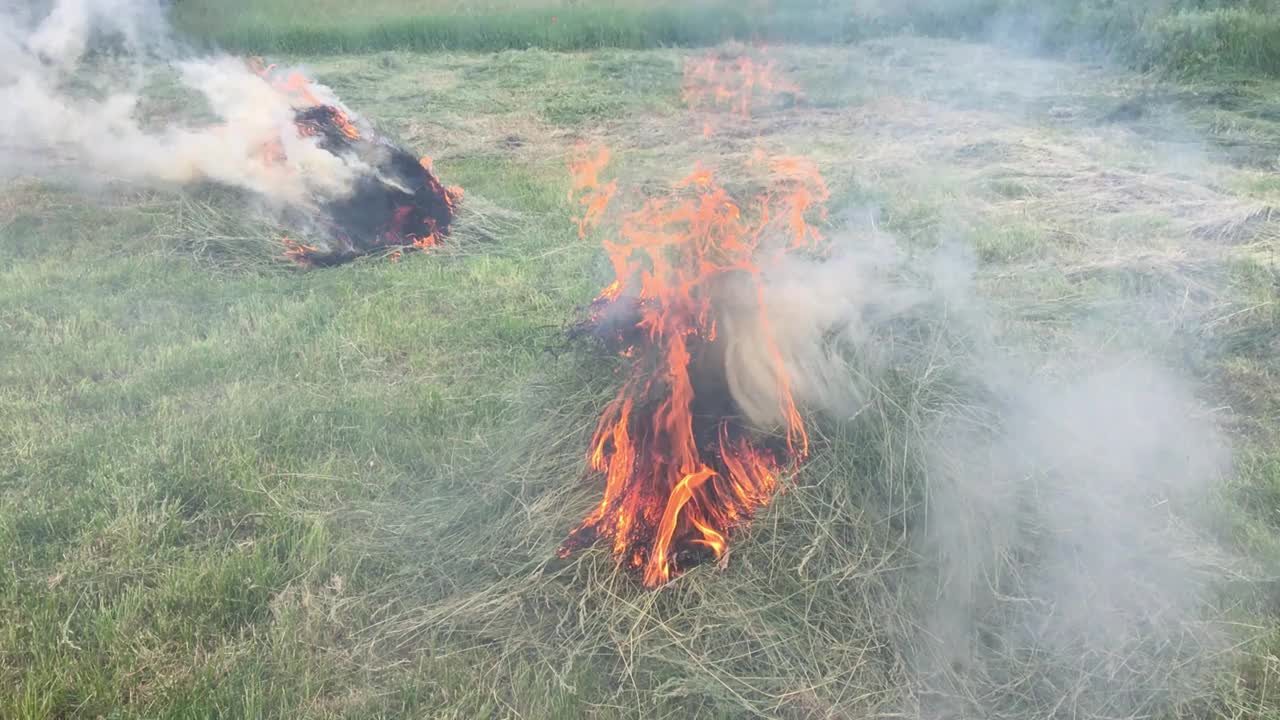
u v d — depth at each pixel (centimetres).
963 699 340
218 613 388
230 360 614
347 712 339
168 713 332
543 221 933
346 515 452
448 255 839
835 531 393
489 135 1348
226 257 810
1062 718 337
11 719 332
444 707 343
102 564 417
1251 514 450
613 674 355
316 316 691
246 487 471
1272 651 359
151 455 493
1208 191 957
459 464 486
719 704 336
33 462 491
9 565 411
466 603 388
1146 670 350
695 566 387
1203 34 1634
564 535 409
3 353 626
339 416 545
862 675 350
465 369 612
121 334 659
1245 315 671
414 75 1786
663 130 1369
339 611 392
